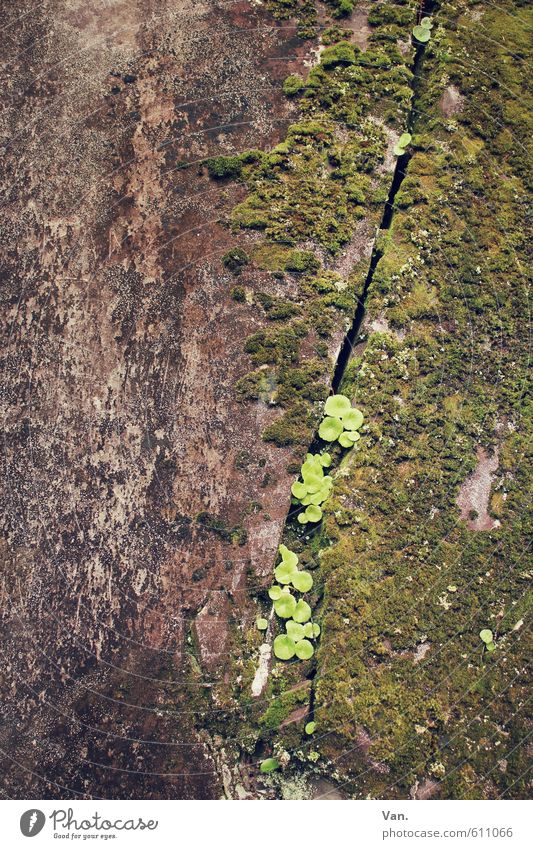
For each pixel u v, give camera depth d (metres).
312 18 3.68
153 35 3.68
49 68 3.64
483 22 3.74
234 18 3.69
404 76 3.61
